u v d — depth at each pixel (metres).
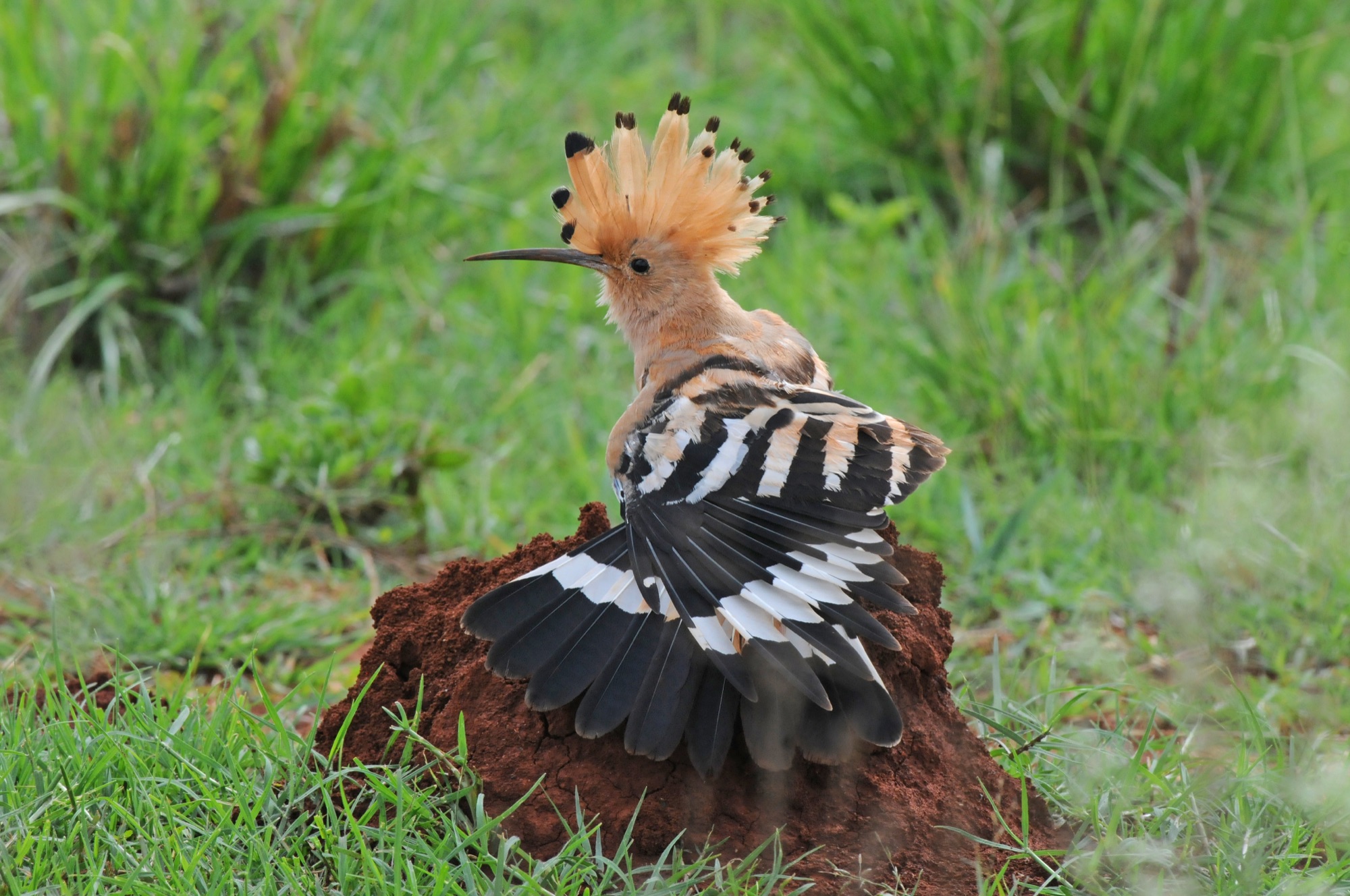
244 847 6.39
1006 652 9.28
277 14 13.90
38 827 6.39
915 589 7.26
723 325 7.78
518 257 8.04
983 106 14.68
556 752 6.60
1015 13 14.89
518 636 6.45
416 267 14.05
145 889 6.00
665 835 6.41
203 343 13.08
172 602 9.50
